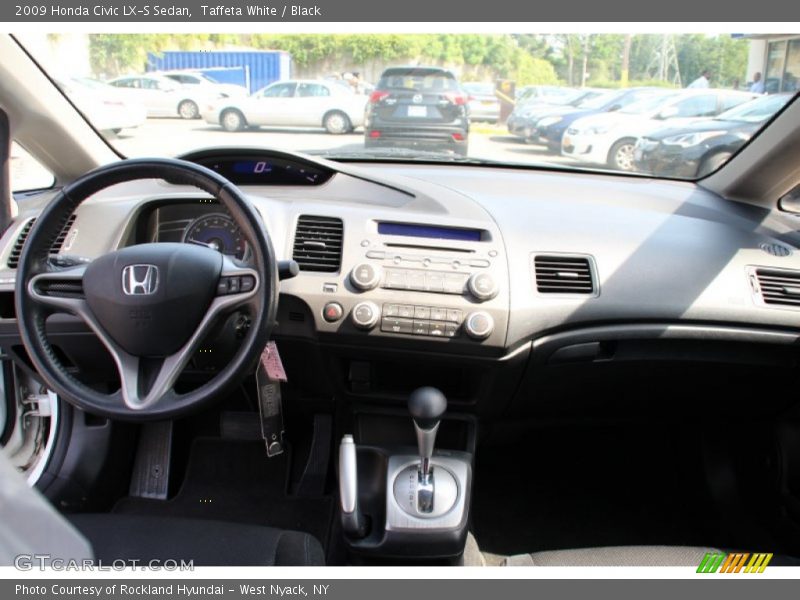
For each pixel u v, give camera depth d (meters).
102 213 1.86
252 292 1.32
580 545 2.03
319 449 2.22
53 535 0.77
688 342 1.82
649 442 2.44
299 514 2.08
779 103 1.86
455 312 1.70
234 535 1.33
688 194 2.16
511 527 2.12
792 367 1.86
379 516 1.73
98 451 2.02
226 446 2.25
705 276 1.80
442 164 2.38
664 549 1.92
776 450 2.07
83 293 1.36
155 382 1.33
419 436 1.60
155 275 1.30
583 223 1.88
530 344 1.75
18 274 1.34
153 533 1.32
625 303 1.75
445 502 1.66
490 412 1.92
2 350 1.82
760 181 2.02
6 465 0.70
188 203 1.87
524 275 1.73
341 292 1.72
